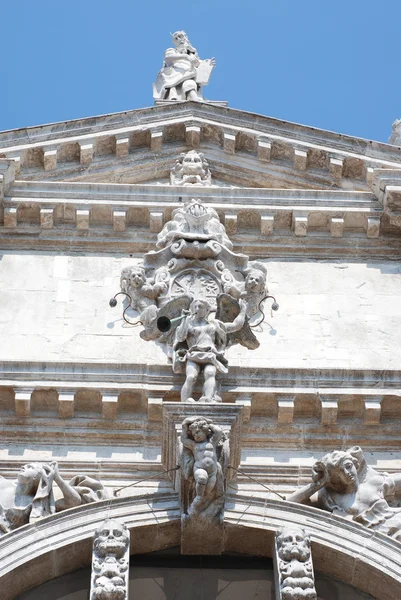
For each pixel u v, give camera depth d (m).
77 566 30.66
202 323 33.94
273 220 38.53
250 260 38.31
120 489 31.91
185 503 30.73
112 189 38.88
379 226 38.53
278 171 40.94
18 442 33.44
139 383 33.66
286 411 33.44
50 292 37.12
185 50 45.81
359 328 36.69
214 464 30.20
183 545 30.95
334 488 31.83
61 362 33.81
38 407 33.78
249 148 41.19
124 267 37.50
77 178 40.53
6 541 30.16
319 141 40.69
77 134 40.47
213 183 41.06
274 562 30.59
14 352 35.62
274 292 37.41
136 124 41.03
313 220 38.72
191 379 32.75
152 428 33.72
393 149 40.38
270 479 33.00
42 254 38.06
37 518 30.75
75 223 38.53
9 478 32.66
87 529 30.58
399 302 37.38
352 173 40.66
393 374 33.94
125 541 29.97
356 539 30.67
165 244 37.47
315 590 29.98
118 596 29.09
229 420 31.25
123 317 36.06
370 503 31.47
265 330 36.47
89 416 33.78
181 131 41.44
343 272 38.03
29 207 38.47
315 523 30.92
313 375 33.78
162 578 30.95
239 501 31.17
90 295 37.12
